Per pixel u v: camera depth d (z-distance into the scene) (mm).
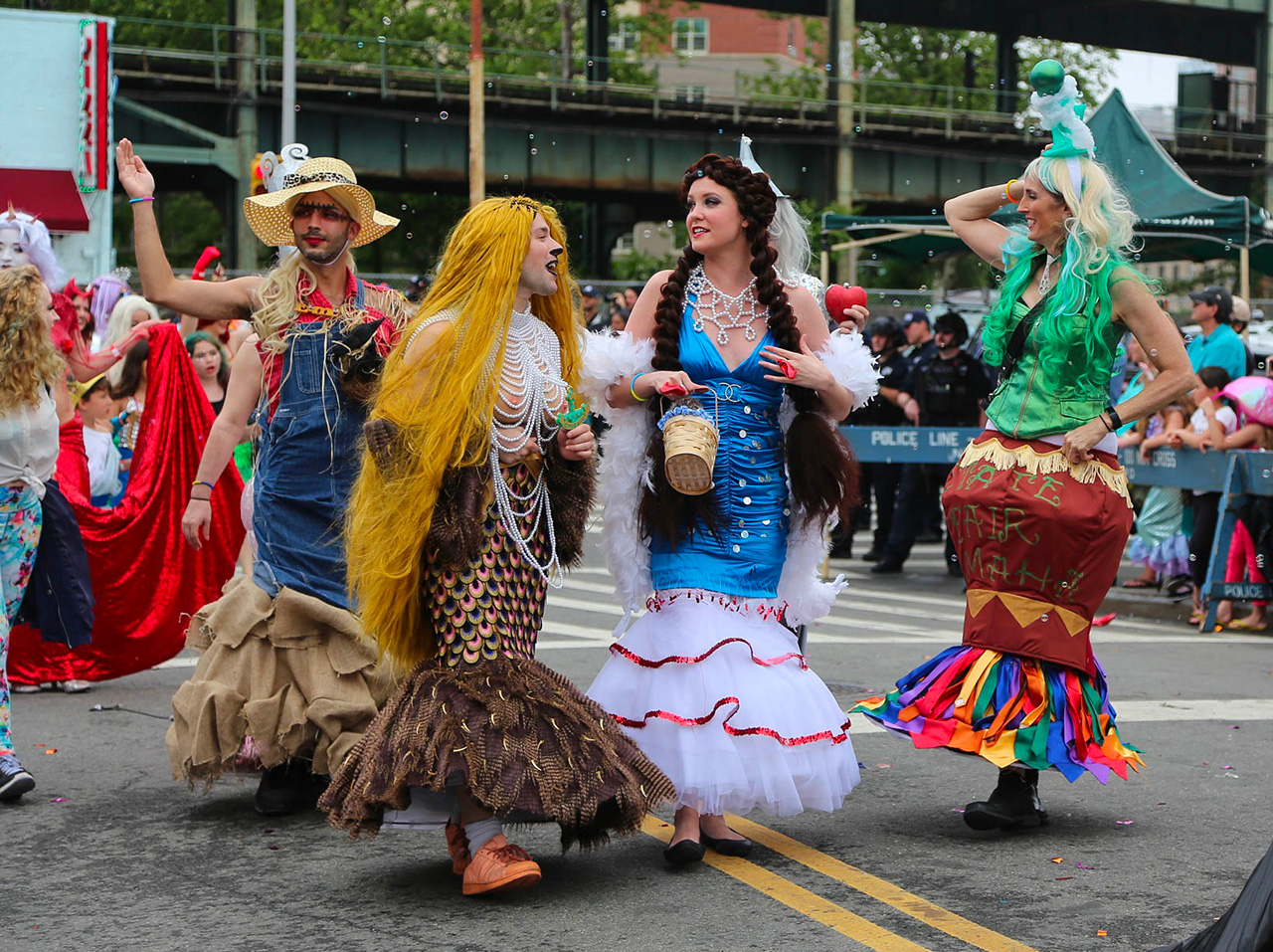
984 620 4875
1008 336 4996
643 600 4676
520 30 45250
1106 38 49531
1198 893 4230
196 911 4137
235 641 5047
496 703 4035
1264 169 42125
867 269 45688
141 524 7445
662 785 4238
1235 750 6129
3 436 5801
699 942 3840
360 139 32875
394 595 4102
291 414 5062
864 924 3971
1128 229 4867
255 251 32469
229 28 31422
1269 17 47375
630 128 35062
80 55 20938
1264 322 25312
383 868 4531
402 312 5262
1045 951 3768
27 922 4051
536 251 4195
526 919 4031
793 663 4613
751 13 66188
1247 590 9914
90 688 7582
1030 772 4922
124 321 9633
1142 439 10859
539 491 4266
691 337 4656
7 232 7340
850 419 14336
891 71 55219
